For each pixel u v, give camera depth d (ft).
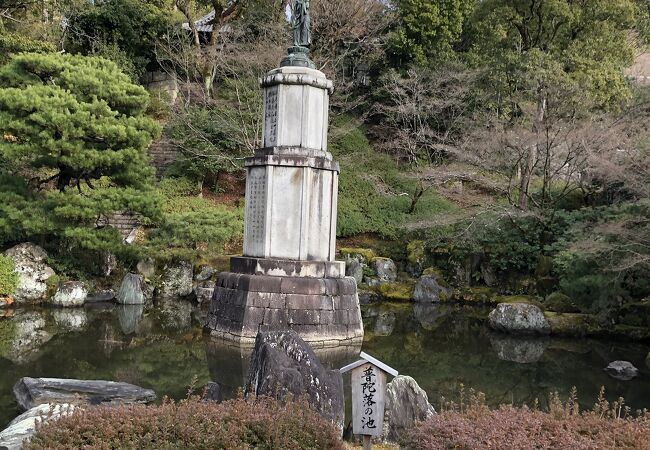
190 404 17.37
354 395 19.61
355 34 96.53
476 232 75.92
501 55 84.84
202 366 35.60
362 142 101.09
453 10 97.25
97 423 15.66
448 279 79.61
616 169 55.57
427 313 67.82
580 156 66.74
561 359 44.60
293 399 19.83
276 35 88.38
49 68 60.95
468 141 82.28
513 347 49.37
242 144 87.76
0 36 75.46
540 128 69.31
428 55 100.37
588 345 51.08
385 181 96.48
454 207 89.45
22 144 58.08
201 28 106.52
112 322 52.26
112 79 61.87
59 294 59.57
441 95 95.40
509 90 86.38
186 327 50.52
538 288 70.08
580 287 53.26
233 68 90.12
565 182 77.71
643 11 89.25
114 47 96.73
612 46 79.41
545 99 70.49
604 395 33.73
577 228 56.85
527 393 33.91
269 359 21.08
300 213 44.65
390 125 105.81
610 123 65.41
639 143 57.52
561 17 81.35
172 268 69.36
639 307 54.75
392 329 56.08
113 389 27.73
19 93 56.13
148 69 108.06
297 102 45.93
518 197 80.18
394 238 88.28
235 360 37.17
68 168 63.21
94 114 59.41
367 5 96.58
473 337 53.57
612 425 17.54
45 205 59.57
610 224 49.49
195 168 87.51
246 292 42.42
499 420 17.80
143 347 41.39
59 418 16.46
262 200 45.14
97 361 36.83
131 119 61.46
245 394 21.71
